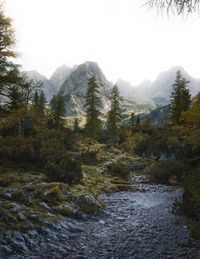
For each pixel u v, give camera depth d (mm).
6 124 34406
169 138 35312
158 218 13719
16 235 9086
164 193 22781
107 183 25859
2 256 7855
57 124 56531
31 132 39875
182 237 10195
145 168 35906
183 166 26703
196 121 21656
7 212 10625
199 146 23781
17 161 21516
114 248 9352
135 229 11859
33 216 11062
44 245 9148
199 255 8219
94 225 12445
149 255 8586
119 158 39719
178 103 48500
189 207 12867
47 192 14938
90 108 57750
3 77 14625
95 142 51344
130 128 62688
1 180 16125
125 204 18281
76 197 15570
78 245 9641
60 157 21828
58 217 12234
